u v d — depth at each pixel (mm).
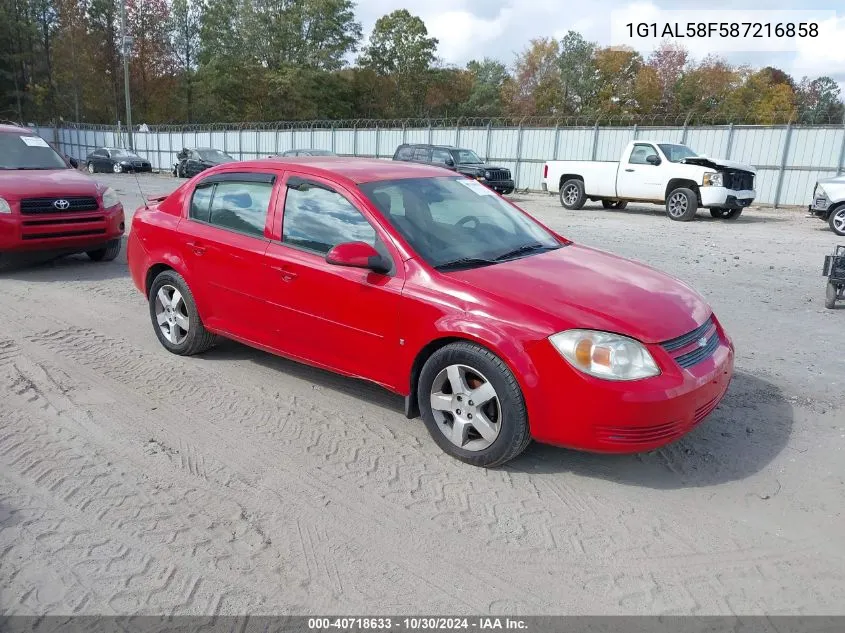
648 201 18156
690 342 3623
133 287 8023
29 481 3553
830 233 14914
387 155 32125
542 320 3455
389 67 65625
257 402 4621
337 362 4348
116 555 2951
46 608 2623
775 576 2871
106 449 3920
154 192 22047
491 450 3656
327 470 3730
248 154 38406
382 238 4070
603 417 3352
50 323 6418
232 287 4852
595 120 26422
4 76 71250
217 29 63531
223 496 3445
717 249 11875
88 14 67688
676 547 3066
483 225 4527
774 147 22047
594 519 3281
